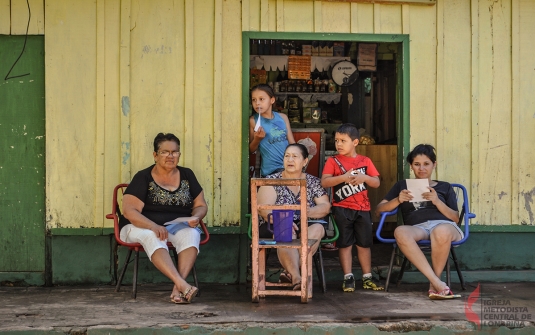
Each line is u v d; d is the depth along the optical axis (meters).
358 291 5.16
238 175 5.50
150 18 5.43
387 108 8.19
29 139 5.37
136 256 4.79
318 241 4.88
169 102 5.45
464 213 5.27
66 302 4.66
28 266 5.37
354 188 5.19
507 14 5.74
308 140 5.76
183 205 4.95
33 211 5.37
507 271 5.70
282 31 5.53
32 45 5.36
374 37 5.63
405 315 4.24
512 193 5.73
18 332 3.84
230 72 5.50
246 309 4.40
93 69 5.38
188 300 4.53
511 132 5.74
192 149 5.46
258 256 4.62
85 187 5.38
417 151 5.18
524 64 5.75
